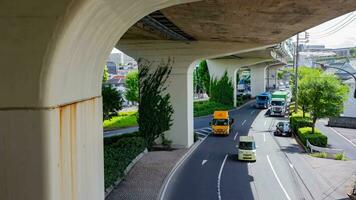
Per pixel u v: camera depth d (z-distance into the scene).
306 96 31.61
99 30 7.48
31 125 6.25
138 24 18.64
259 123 44.53
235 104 61.44
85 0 5.88
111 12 7.21
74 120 7.57
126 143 25.30
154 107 27.80
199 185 18.94
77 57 7.13
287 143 32.09
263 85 80.12
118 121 46.25
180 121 28.14
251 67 80.38
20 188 6.34
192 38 25.67
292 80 55.84
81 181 8.09
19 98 6.20
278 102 51.47
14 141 6.26
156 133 27.97
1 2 5.90
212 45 27.05
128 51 27.92
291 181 19.92
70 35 6.14
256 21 17.67
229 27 19.81
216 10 15.02
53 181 6.41
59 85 6.57
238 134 36.62
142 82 27.91
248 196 17.23
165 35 23.98
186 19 17.45
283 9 14.50
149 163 22.78
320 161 24.84
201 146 30.06
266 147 30.12
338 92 31.09
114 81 83.12
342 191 18.12
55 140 6.49
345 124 42.72
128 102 69.81
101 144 9.98
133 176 19.70
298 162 24.55
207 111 51.75
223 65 60.03
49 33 6.00
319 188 18.64
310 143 29.28
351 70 66.81
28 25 5.98
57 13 5.94
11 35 6.00
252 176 20.91
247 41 26.50
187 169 22.39
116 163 19.73
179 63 27.48
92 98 9.02
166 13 15.89
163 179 19.45
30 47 6.04
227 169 22.52
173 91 27.84
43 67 6.11
